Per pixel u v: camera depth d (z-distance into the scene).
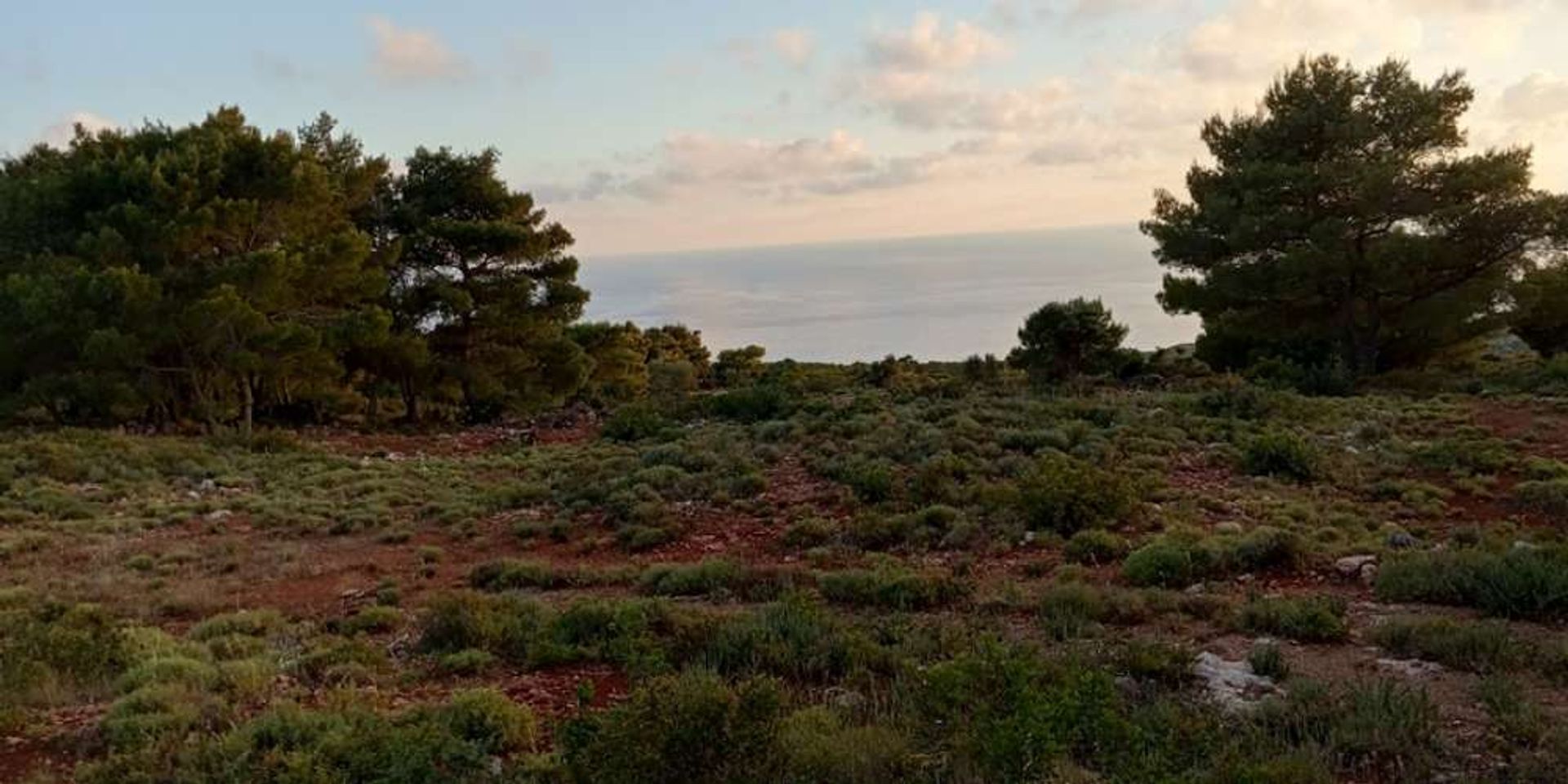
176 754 6.21
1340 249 25.62
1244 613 8.45
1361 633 8.14
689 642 8.27
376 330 26.20
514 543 14.02
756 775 5.20
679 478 16.27
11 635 8.99
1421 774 5.34
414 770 5.64
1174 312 30.28
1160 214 30.41
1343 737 5.70
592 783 5.23
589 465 18.75
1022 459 15.34
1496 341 35.62
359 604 11.00
